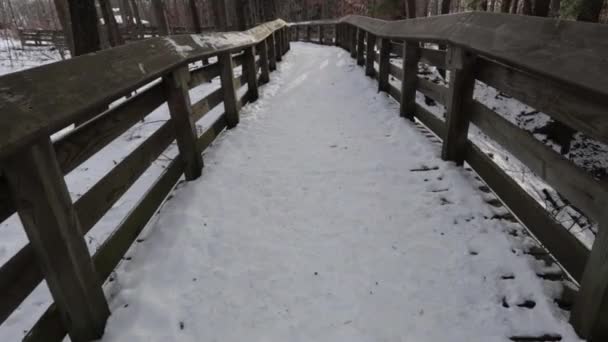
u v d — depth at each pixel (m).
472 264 2.09
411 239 2.37
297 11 33.44
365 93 6.20
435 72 9.39
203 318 1.83
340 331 1.74
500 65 2.48
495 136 2.56
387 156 3.66
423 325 1.75
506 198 2.44
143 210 2.39
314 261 2.23
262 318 1.84
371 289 1.98
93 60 1.79
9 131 1.14
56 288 1.47
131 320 1.80
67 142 1.63
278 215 2.74
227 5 25.73
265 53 7.48
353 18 9.12
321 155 3.82
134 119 2.35
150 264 2.18
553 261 2.04
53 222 1.42
